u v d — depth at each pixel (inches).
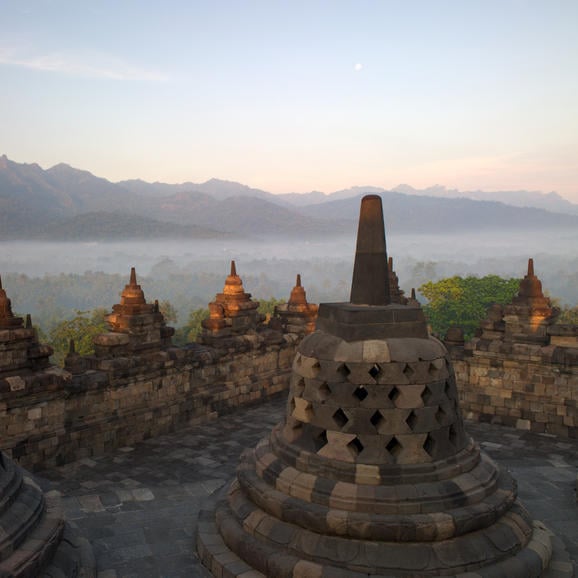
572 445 731.4
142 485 575.2
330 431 362.3
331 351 368.2
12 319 602.2
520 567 335.3
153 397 746.2
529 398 794.2
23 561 297.7
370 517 330.6
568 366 761.6
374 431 353.7
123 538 420.2
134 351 719.7
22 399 589.9
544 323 801.6
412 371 356.2
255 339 908.0
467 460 368.5
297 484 356.2
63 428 632.4
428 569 319.0
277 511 354.6
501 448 716.7
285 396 974.4
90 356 703.1
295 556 336.5
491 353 815.1
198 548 393.7
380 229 390.6
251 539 358.0
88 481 583.8
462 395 848.9
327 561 327.3
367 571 319.9
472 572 324.2
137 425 717.9
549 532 406.9
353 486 343.6
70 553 352.5
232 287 909.2
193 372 808.3
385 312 370.6
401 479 344.2
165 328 765.9
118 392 697.6
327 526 333.7
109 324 743.1
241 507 384.5
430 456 356.2
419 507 335.0
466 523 334.0
